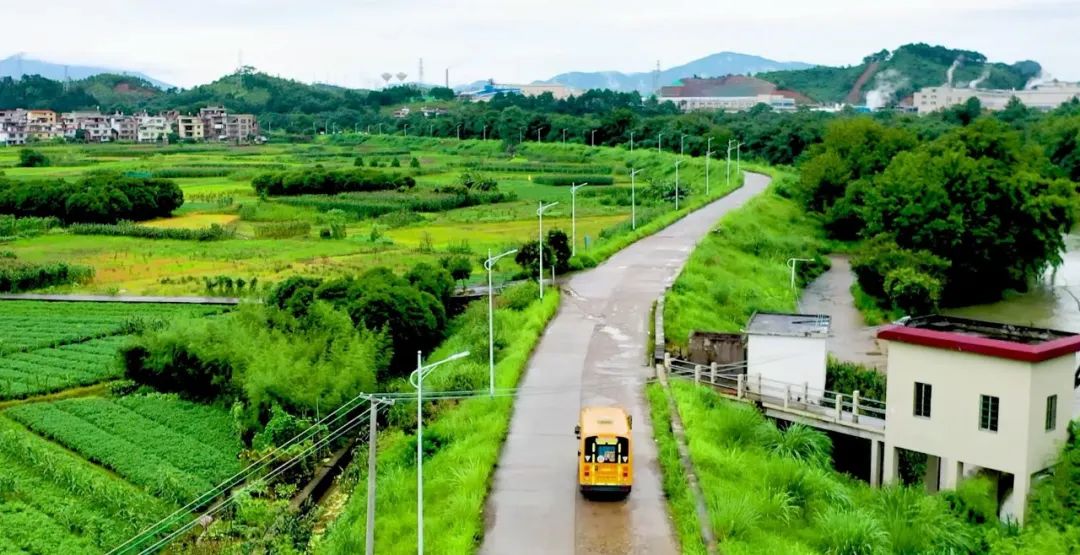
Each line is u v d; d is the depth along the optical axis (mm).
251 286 94000
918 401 47344
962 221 95500
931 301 88812
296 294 71250
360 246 118062
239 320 67312
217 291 94688
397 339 68938
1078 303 98375
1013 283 103062
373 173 175500
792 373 57875
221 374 62406
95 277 102812
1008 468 44281
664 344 63281
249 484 47906
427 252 111812
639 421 50281
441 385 55781
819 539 38625
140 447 54594
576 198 158750
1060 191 100188
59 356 73062
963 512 44188
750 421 49375
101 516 45188
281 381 56406
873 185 121000
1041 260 101875
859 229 125438
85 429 57031
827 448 49250
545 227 128625
